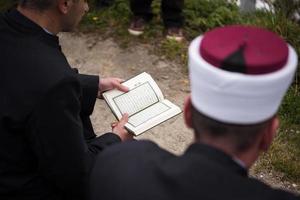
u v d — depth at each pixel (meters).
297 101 3.94
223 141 1.33
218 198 1.26
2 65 1.94
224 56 1.27
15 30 1.98
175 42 4.53
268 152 3.56
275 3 4.72
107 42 4.59
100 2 4.89
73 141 1.98
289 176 3.44
